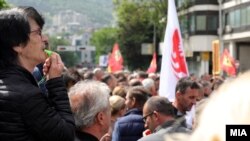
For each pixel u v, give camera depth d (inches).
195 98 224.5
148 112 185.5
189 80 227.8
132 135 228.4
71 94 126.9
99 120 124.6
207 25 1815.9
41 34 109.2
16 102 95.7
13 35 104.8
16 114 95.5
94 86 127.3
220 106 31.3
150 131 186.9
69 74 260.7
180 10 1964.8
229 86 32.3
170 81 322.3
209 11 1808.6
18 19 105.3
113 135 233.1
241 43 1727.4
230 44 1729.8
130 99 243.0
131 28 2331.4
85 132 123.9
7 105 95.5
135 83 387.2
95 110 123.2
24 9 108.5
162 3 1961.1
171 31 331.3
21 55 106.6
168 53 327.3
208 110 31.9
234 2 1669.5
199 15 1820.9
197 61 1889.8
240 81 32.1
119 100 245.1
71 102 125.3
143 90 248.5
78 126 123.6
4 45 105.2
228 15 1738.4
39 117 96.5
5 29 105.0
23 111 95.7
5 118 95.3
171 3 336.8
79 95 124.8
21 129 95.8
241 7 1616.6
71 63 3905.0
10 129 95.0
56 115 100.4
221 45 1779.0
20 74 101.3
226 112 30.8
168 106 185.3
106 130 127.2
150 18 2059.5
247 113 30.3
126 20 2277.3
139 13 2146.9
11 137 95.1
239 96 30.8
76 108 124.3
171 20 332.2
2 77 100.5
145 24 2313.0
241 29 1617.9
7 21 105.4
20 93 96.5
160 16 1973.4
